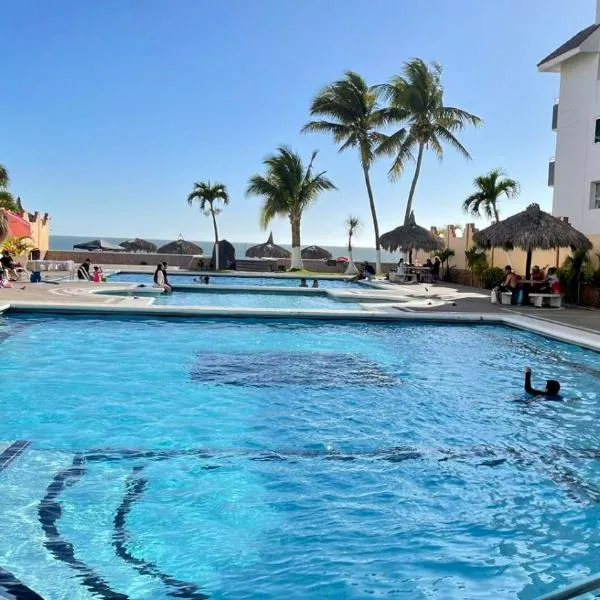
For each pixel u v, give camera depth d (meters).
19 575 4.23
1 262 23.28
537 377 10.83
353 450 6.96
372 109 39.66
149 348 12.58
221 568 4.44
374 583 4.30
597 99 28.14
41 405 8.40
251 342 13.66
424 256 39.53
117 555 4.54
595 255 21.48
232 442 7.13
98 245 41.91
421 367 11.48
